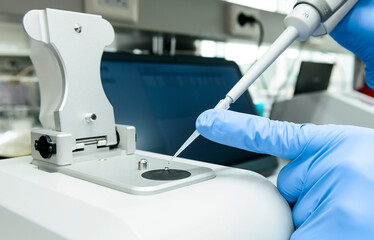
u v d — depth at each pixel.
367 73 0.55
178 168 0.36
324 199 0.32
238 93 0.38
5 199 0.32
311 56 1.81
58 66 0.39
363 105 0.96
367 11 0.47
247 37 1.13
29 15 0.36
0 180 0.35
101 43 0.42
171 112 0.73
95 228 0.24
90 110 0.41
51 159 0.37
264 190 0.32
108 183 0.31
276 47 0.39
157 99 0.72
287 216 0.32
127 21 0.82
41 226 0.27
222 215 0.26
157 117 0.70
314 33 0.45
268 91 1.50
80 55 0.40
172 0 0.91
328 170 0.33
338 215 0.30
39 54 0.41
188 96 0.78
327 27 0.42
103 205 0.25
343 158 0.32
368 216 0.29
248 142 0.36
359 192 0.30
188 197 0.28
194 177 0.32
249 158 0.79
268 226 0.29
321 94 1.03
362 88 1.67
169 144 0.69
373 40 0.47
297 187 0.36
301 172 0.35
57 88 0.40
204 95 0.82
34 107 1.28
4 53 1.20
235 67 0.94
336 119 0.99
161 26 0.90
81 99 0.40
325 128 0.36
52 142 0.37
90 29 0.41
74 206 0.26
